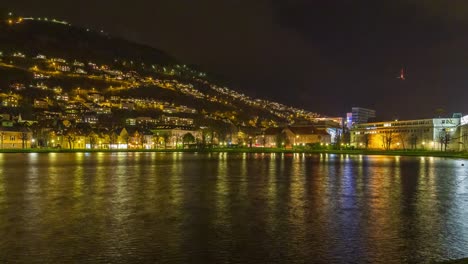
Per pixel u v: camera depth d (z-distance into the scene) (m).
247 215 35.16
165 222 32.38
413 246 25.95
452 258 23.70
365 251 24.92
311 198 44.94
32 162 109.56
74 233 28.83
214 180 63.53
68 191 50.09
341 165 102.69
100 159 128.38
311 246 25.91
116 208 38.25
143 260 23.23
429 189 53.34
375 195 47.56
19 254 24.16
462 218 34.22
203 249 25.25
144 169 85.69
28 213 35.72
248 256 23.97
